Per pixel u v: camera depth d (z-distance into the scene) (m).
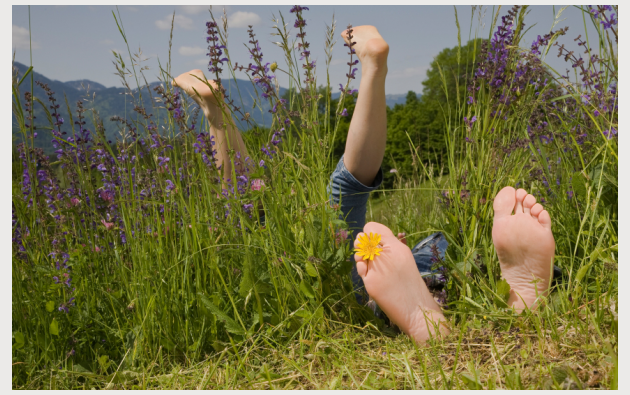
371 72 2.17
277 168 2.07
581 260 1.87
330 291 1.96
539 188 2.34
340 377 1.54
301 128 2.16
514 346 1.57
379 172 2.41
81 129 2.09
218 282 1.99
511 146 2.17
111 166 2.17
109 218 2.06
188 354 1.85
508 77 2.22
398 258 1.80
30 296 1.87
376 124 2.21
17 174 2.06
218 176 2.12
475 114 2.29
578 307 1.74
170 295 1.92
